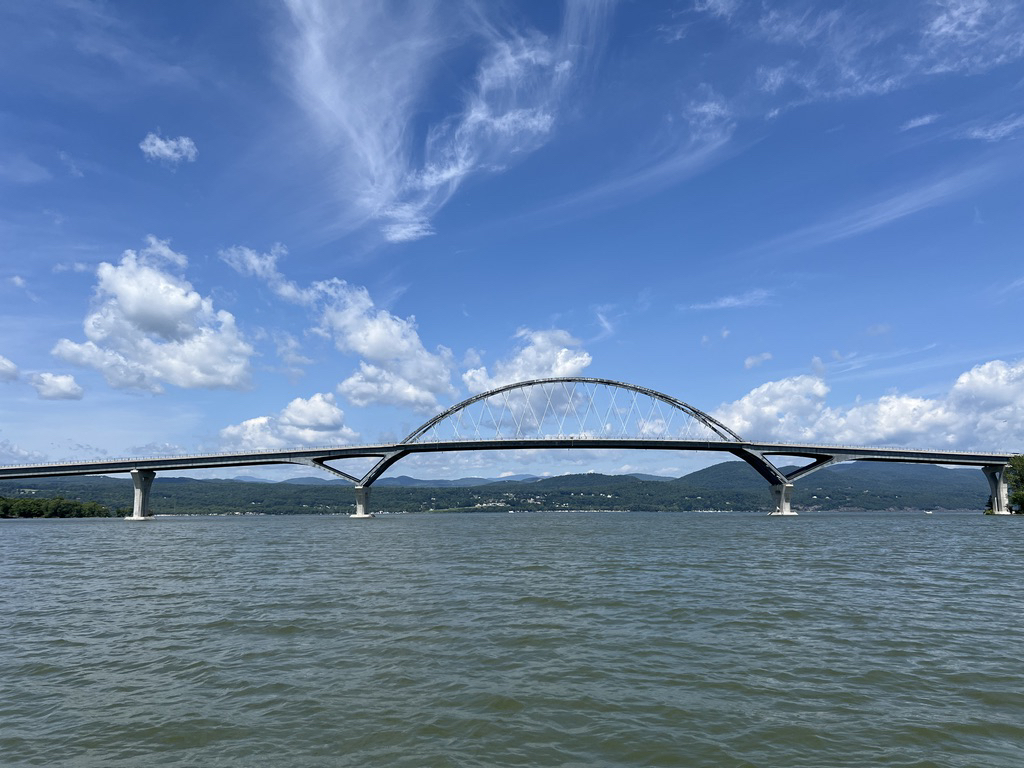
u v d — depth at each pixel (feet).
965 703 51.16
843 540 240.94
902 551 187.11
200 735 45.68
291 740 44.60
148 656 66.80
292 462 623.36
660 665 61.62
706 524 429.38
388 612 87.76
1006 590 107.34
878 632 75.10
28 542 265.95
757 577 123.24
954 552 184.24
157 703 52.34
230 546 230.07
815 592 104.22
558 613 86.17
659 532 305.12
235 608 93.20
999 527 373.20
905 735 44.91
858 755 41.75
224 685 56.65
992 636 73.20
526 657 64.49
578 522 489.67
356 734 45.52
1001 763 40.57
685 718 48.14
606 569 136.77
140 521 618.44
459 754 42.14
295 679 58.03
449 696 53.06
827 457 614.34
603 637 72.59
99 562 168.35
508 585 112.57
